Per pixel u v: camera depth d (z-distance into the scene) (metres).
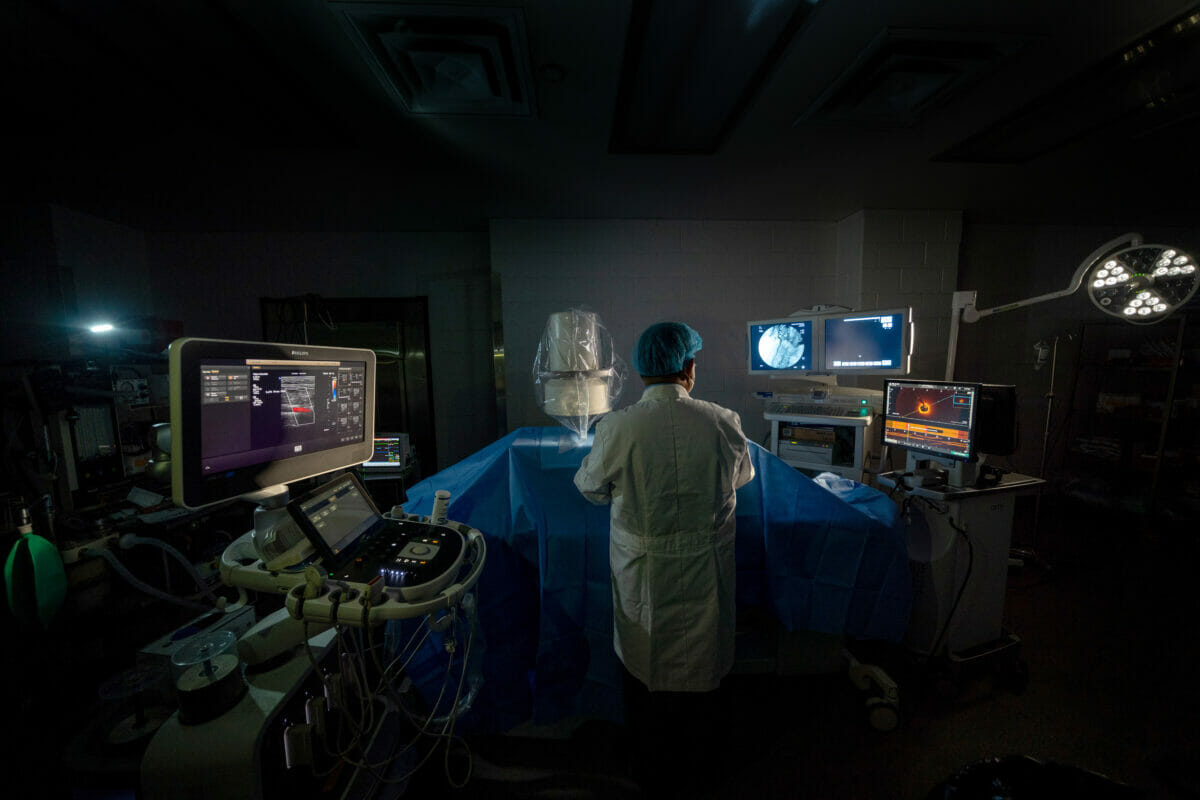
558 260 3.40
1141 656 2.06
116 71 1.54
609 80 1.59
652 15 1.33
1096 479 3.73
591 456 1.36
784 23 1.37
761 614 1.87
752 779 1.51
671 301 3.48
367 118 1.85
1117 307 2.02
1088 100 1.79
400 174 2.44
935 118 1.92
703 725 1.39
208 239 3.51
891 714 1.66
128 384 2.25
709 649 1.27
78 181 2.46
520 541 1.56
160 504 2.22
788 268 3.53
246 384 0.98
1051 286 3.91
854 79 1.65
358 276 3.65
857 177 2.60
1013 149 2.24
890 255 3.26
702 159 2.31
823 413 2.67
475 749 1.64
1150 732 1.66
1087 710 1.77
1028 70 1.60
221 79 1.58
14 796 1.50
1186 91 1.74
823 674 1.89
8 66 1.50
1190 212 3.39
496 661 1.52
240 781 1.00
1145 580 2.69
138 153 2.14
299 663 1.23
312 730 1.18
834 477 2.04
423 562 1.09
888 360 2.54
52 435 1.97
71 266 2.88
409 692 1.67
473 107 1.77
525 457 1.77
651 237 3.44
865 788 1.48
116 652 2.06
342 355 1.25
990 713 1.76
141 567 2.18
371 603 0.96
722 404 3.58
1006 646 1.89
